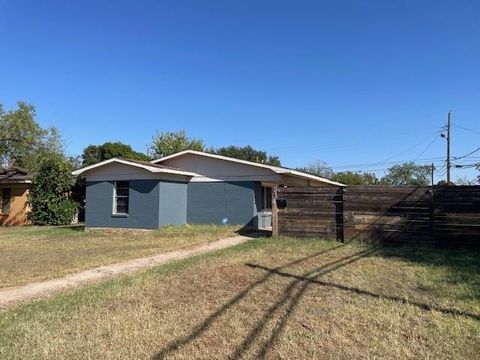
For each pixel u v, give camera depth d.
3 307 6.31
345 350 4.55
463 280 7.86
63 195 24.64
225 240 14.79
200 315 5.78
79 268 9.42
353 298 6.58
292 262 9.86
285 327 5.25
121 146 37.00
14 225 25.97
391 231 12.96
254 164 19.11
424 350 4.55
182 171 19.89
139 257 11.05
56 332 5.12
